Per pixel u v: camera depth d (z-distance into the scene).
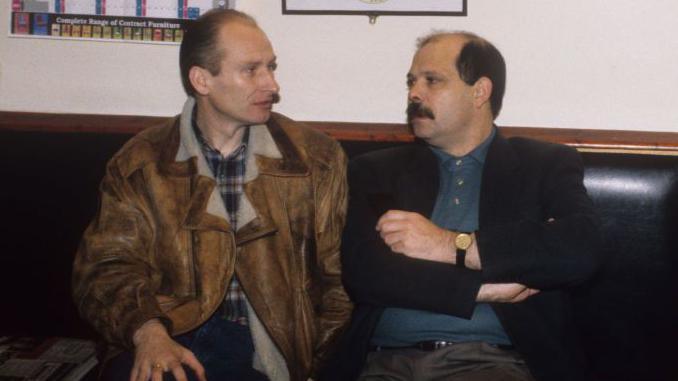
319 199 1.92
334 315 1.92
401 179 1.97
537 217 1.86
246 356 1.86
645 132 2.27
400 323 1.83
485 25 2.30
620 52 2.28
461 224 1.88
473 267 1.72
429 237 1.75
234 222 1.90
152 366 1.58
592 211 1.82
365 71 2.35
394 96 2.35
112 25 2.38
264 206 1.85
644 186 2.03
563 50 2.29
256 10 2.35
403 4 2.31
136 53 2.39
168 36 2.38
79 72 2.41
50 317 2.27
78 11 2.39
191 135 1.89
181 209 1.84
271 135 1.94
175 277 1.84
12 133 2.27
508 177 1.89
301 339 1.85
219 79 1.86
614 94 2.29
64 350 2.17
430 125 1.91
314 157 1.95
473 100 1.92
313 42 2.35
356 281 1.83
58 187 2.26
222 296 1.81
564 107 2.31
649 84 2.28
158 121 2.35
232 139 1.94
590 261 1.70
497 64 1.95
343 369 1.84
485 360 1.76
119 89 2.41
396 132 2.26
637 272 2.01
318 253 1.92
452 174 1.95
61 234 2.26
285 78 2.37
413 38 2.32
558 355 1.77
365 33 2.33
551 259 1.68
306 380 1.86
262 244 1.84
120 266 1.82
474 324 1.79
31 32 2.40
